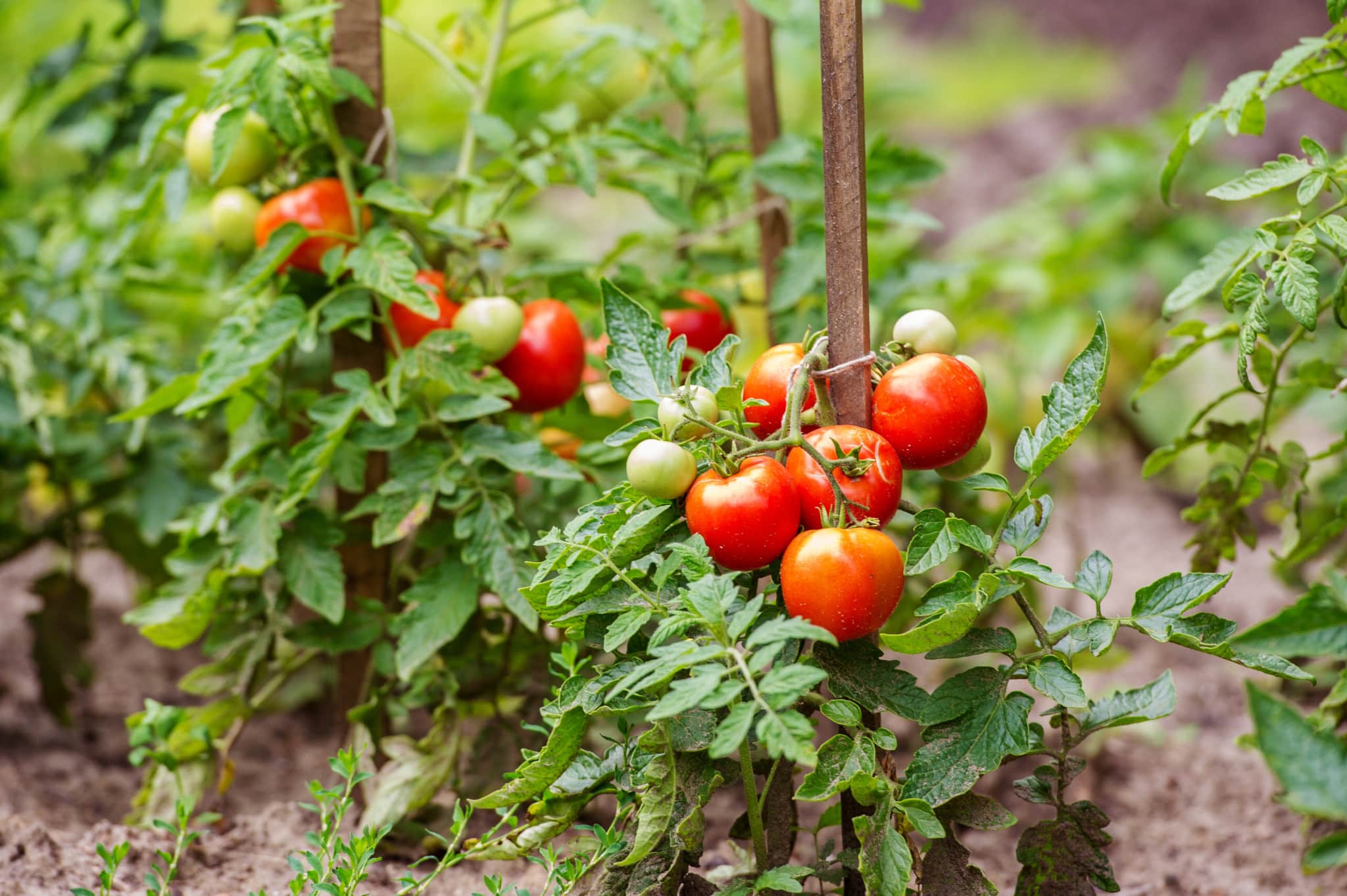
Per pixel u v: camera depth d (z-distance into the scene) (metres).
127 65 2.69
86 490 3.32
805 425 2.20
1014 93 7.71
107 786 2.65
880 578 2.12
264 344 2.37
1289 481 2.36
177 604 2.46
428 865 2.40
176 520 2.71
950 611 2.11
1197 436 2.39
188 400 2.36
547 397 2.44
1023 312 4.18
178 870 2.37
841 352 2.19
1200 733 2.76
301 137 2.43
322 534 2.42
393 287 2.34
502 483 2.42
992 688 2.16
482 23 2.62
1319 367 2.37
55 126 2.70
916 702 2.16
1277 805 2.59
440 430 2.41
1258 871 2.49
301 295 2.44
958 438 2.17
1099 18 8.74
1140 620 2.16
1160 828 2.58
